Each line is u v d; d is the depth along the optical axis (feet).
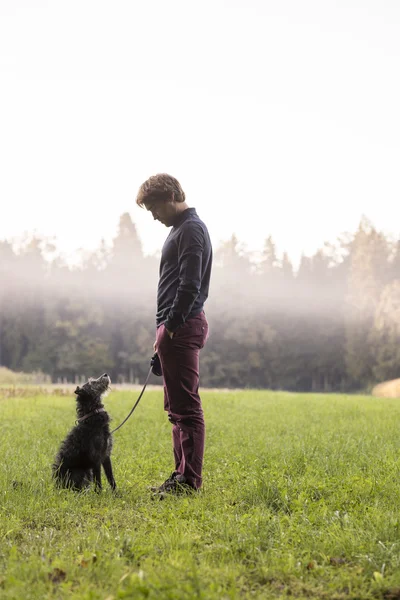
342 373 314.14
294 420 48.57
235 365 319.88
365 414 55.36
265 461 26.68
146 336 323.37
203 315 22.04
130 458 27.45
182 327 21.42
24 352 334.03
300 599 12.03
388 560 13.61
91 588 12.11
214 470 25.44
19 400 74.02
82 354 318.24
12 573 12.74
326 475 23.09
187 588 11.71
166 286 21.94
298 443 32.19
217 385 320.50
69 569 13.00
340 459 26.66
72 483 21.81
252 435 37.27
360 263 297.53
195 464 21.45
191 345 21.57
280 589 12.63
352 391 298.56
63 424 43.70
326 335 318.04
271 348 321.11
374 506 17.98
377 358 273.13
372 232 299.79
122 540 14.85
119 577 12.55
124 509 19.19
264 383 321.52
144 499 20.43
